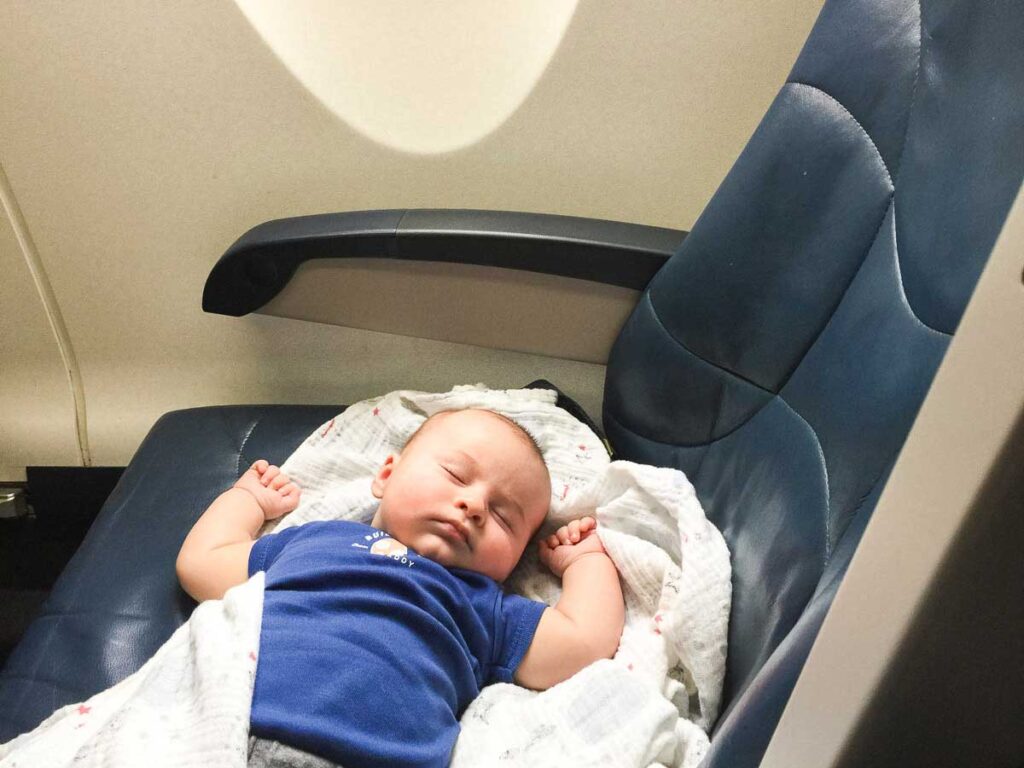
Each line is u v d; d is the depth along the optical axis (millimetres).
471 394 1096
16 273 1183
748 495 833
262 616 769
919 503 320
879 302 699
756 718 470
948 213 623
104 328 1244
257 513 970
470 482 948
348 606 804
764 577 762
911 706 366
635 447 1008
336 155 1101
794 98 805
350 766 694
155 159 1103
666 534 929
